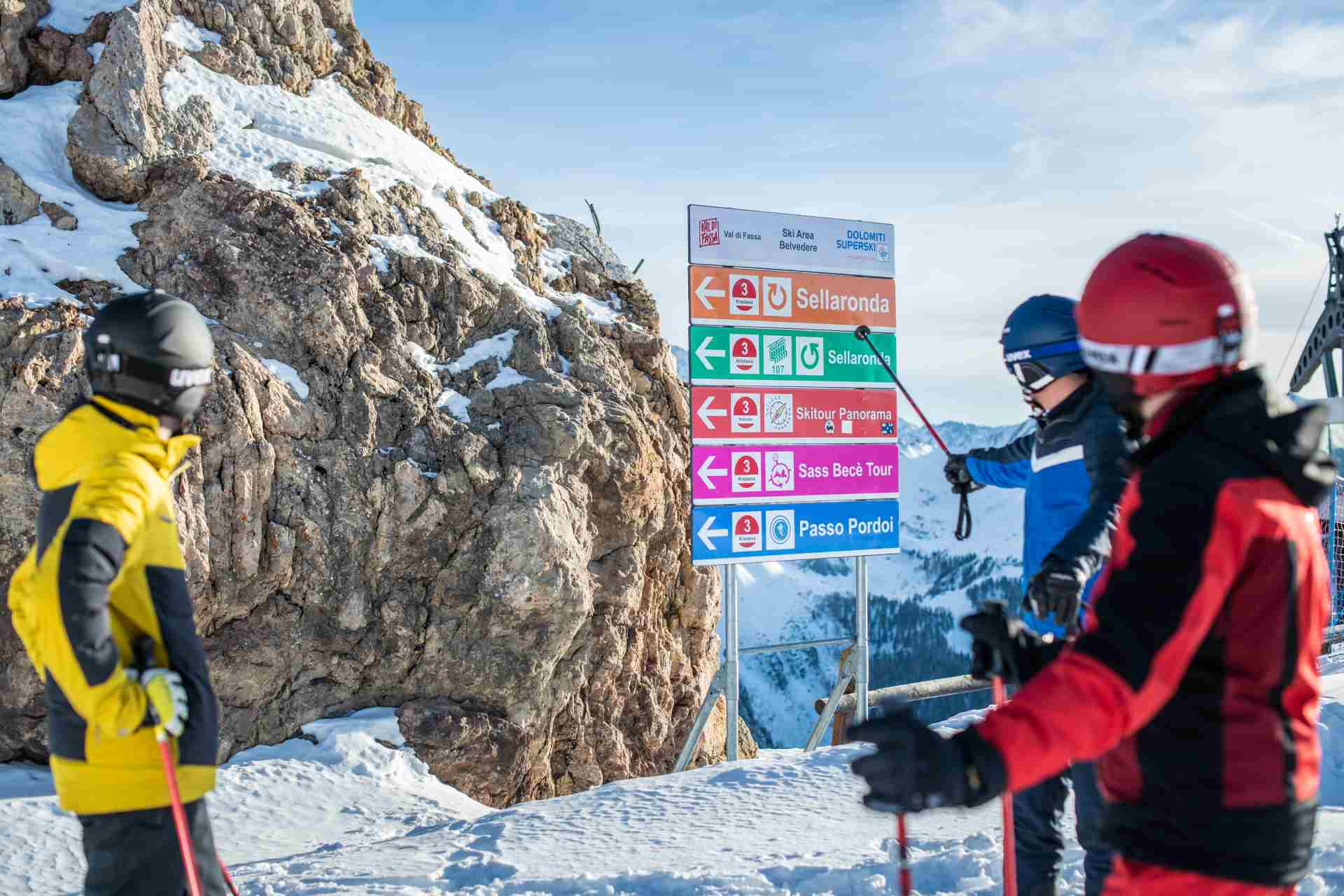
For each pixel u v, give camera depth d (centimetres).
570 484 1088
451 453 1020
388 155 1280
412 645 970
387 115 1459
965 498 434
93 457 237
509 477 1041
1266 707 153
